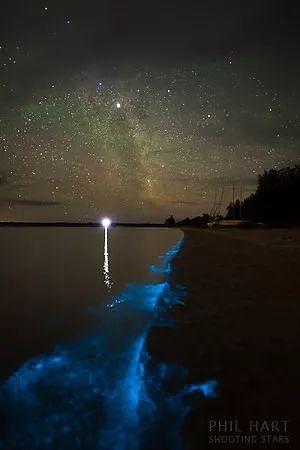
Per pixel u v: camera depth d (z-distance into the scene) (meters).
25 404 3.12
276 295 6.46
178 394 3.11
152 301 7.33
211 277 8.52
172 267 10.43
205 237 32.25
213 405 2.93
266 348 4.00
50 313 6.24
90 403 3.15
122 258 16.84
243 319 5.07
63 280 10.14
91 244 29.38
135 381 3.45
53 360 4.09
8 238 42.38
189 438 2.58
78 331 5.18
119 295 7.91
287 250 15.55
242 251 15.27
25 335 5.01
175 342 4.25
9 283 9.60
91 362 4.02
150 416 2.85
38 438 2.67
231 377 3.35
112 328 5.29
